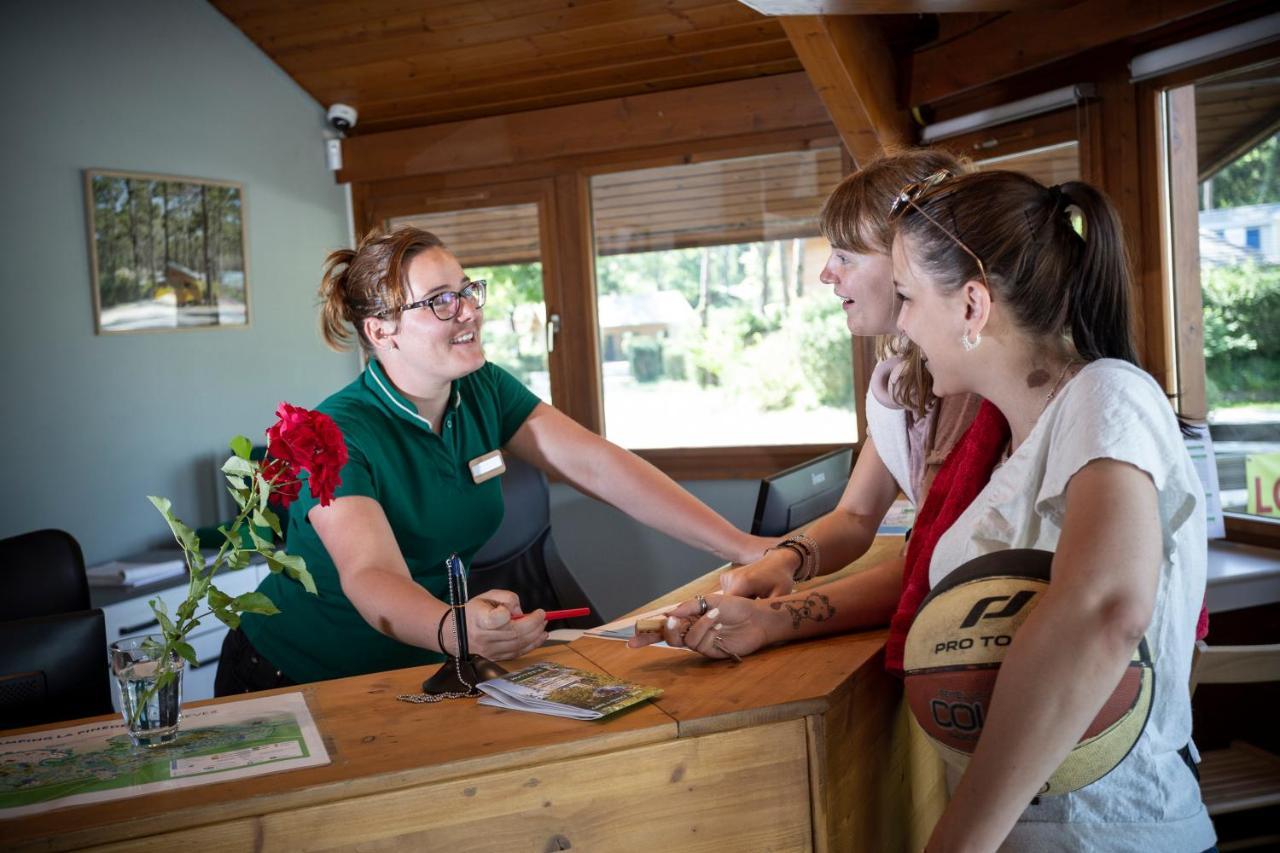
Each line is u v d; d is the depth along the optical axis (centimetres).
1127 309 132
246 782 134
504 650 170
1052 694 111
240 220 501
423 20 470
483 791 138
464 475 221
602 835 143
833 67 384
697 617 173
